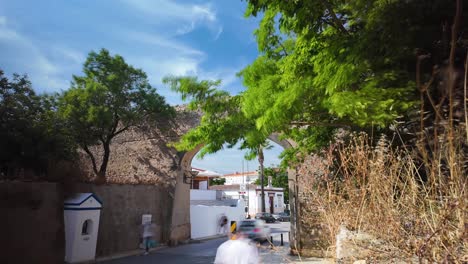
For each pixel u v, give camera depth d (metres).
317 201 4.09
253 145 7.15
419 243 2.18
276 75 6.16
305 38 5.50
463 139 2.46
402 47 4.44
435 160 2.43
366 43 4.45
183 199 20.69
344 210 3.43
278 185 58.25
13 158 13.44
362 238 2.96
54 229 11.91
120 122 21.75
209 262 13.70
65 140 15.44
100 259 14.33
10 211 10.61
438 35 4.36
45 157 13.63
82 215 13.27
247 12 6.95
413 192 2.58
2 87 13.69
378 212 2.80
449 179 2.27
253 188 51.44
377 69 4.64
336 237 3.32
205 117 8.24
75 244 12.92
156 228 18.66
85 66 18.03
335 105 4.20
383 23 4.45
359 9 4.86
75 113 16.66
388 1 4.46
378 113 3.98
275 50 7.71
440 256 2.09
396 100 4.14
